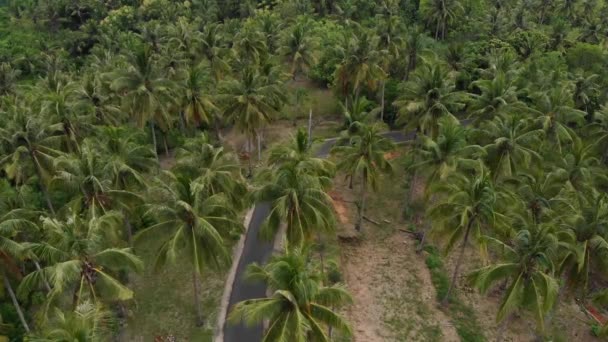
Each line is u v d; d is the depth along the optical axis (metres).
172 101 57.03
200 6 107.44
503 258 35.53
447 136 45.91
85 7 115.19
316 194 37.88
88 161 38.09
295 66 80.06
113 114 59.25
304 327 26.75
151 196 35.31
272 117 60.03
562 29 89.31
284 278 27.80
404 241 52.75
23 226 34.88
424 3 94.25
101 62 78.19
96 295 31.67
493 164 48.88
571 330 44.03
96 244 31.34
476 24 89.88
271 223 37.59
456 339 41.56
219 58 72.38
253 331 40.16
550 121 56.28
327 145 70.19
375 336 41.28
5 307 40.75
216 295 43.84
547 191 46.41
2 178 50.78
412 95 55.41
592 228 36.66
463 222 37.31
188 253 34.53
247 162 65.81
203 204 35.53
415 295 45.88
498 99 55.38
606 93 69.56
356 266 49.34
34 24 114.06
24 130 45.25
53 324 26.06
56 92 58.91
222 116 61.16
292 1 100.69
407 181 62.28
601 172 51.53
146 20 107.75
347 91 69.00
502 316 33.88
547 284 32.31
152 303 43.09
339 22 98.62
